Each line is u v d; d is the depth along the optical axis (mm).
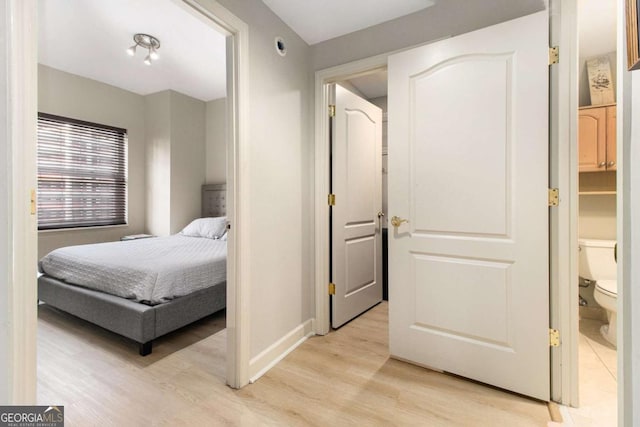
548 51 1529
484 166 1686
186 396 1638
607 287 2102
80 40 2924
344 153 2582
